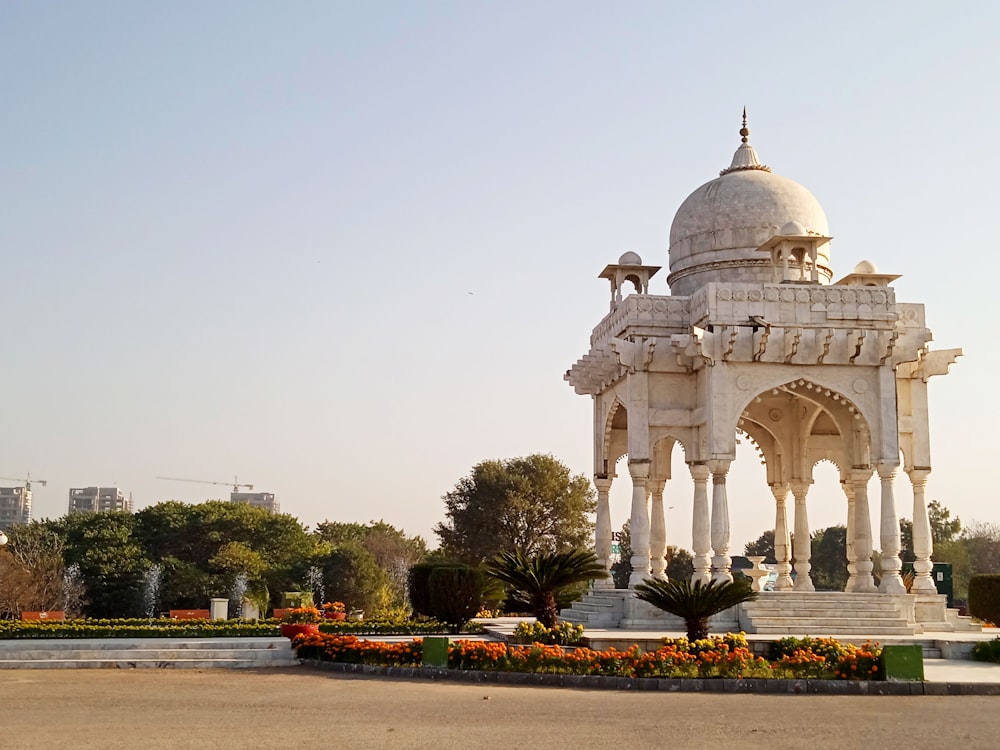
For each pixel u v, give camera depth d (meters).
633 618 32.53
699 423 34.44
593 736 15.63
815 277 36.06
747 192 39.44
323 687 22.17
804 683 22.00
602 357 37.81
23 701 19.66
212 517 86.19
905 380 36.00
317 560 83.50
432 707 18.84
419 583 36.28
